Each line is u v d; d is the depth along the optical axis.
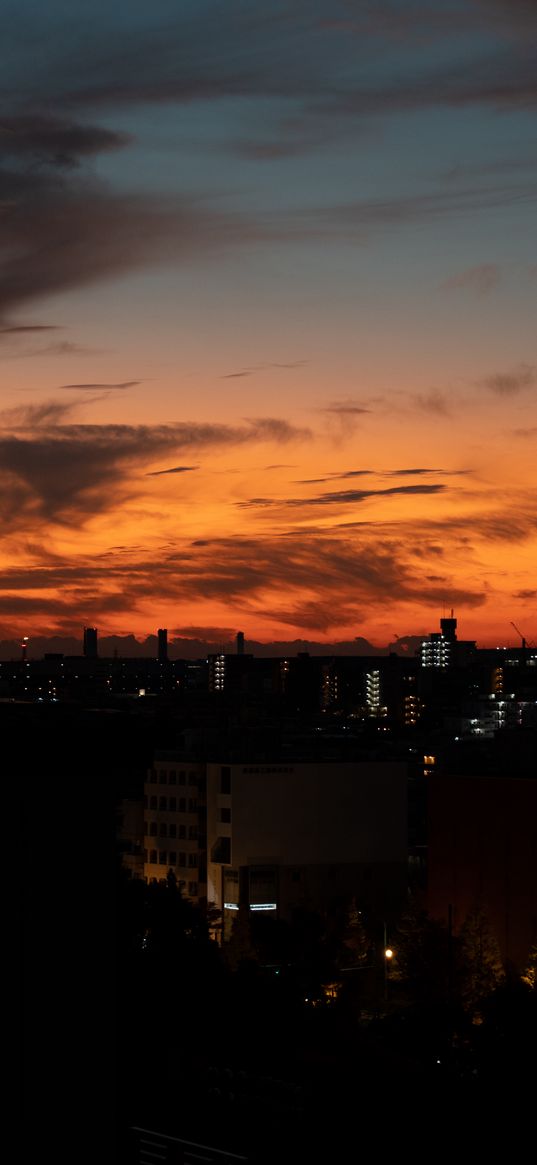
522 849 191.25
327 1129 101.44
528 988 141.75
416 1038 135.38
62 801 25.56
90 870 25.73
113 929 25.88
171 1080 116.31
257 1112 105.31
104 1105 25.64
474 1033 132.75
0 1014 24.92
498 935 193.38
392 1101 108.38
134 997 131.62
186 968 154.62
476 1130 103.12
